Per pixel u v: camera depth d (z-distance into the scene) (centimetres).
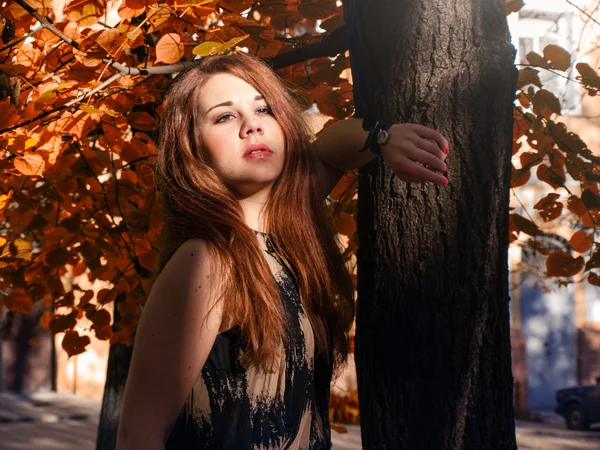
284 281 174
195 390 158
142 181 365
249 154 176
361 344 219
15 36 279
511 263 1559
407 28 211
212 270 159
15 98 284
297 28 412
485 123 208
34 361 1761
